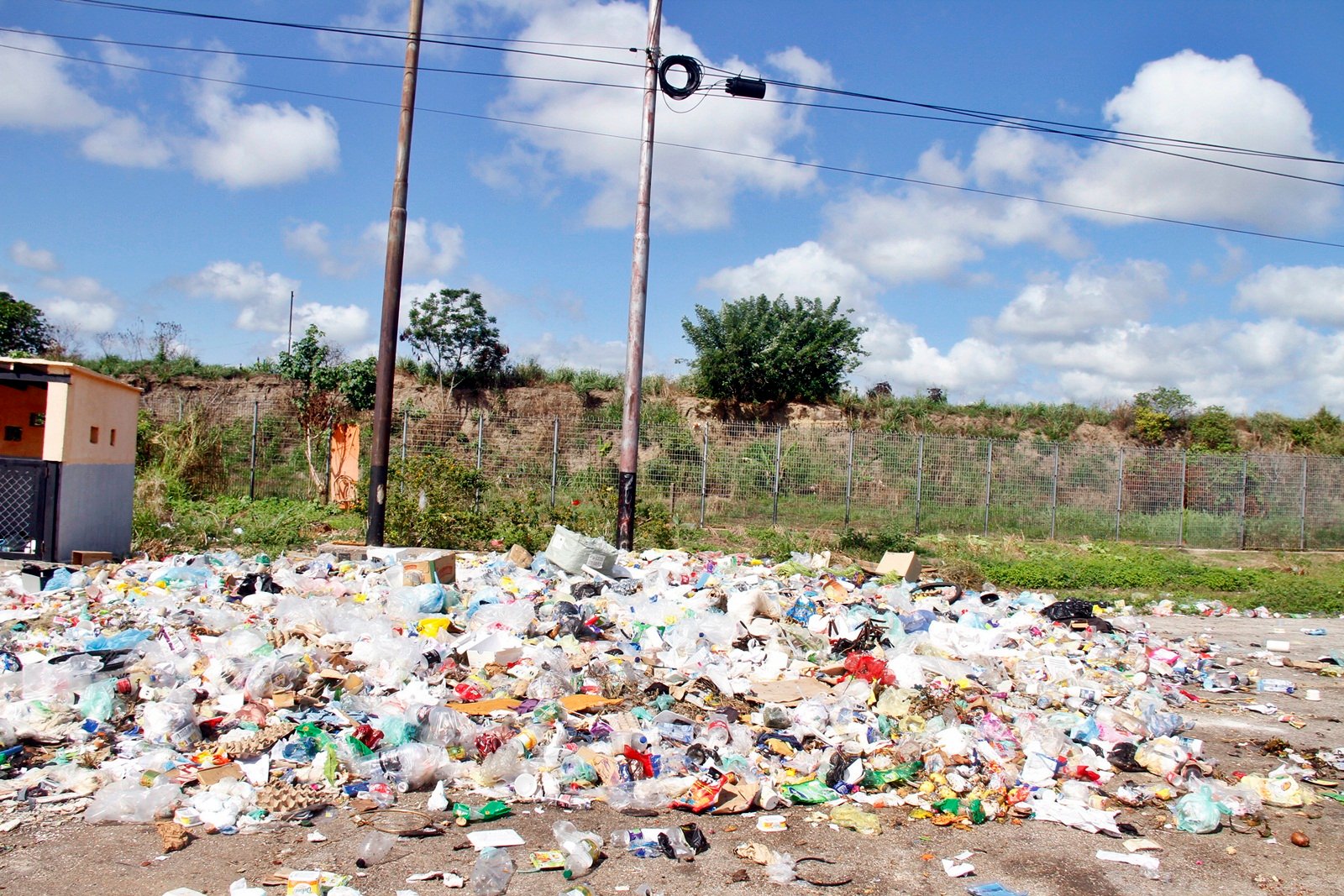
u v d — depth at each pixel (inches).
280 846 149.7
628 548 480.4
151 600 299.0
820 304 1063.6
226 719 197.9
